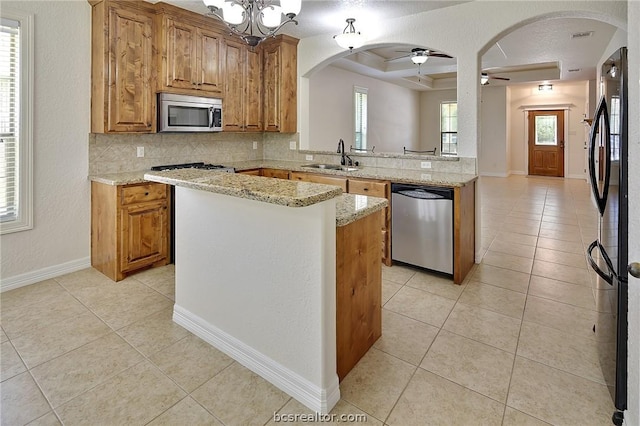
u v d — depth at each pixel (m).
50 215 3.26
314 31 4.36
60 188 3.30
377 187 3.63
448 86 10.29
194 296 2.38
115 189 3.18
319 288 1.71
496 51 5.77
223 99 4.23
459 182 3.16
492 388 1.90
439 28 3.65
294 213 1.76
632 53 1.45
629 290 1.51
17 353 2.18
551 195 7.66
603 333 1.98
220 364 2.10
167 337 2.36
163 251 3.60
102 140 3.54
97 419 1.69
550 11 3.12
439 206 3.28
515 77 9.00
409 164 4.09
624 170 1.63
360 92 8.13
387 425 1.67
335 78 7.32
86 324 2.52
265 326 1.96
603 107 1.92
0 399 1.80
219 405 1.79
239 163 4.81
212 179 2.05
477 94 3.54
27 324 2.51
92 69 3.37
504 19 3.32
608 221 1.85
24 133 3.03
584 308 2.76
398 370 2.05
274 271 1.88
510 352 2.21
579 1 3.02
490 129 10.89
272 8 2.30
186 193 2.32
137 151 3.84
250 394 1.87
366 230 2.12
